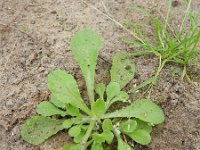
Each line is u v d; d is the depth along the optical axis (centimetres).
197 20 27
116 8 28
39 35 27
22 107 23
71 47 24
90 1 29
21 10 28
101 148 21
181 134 22
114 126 22
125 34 27
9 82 24
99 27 27
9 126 23
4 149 22
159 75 25
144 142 21
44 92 24
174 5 28
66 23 27
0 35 27
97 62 25
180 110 23
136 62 25
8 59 25
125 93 23
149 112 22
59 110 22
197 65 25
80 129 21
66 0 29
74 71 25
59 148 22
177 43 26
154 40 26
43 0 29
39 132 22
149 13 28
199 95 24
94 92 24
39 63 25
